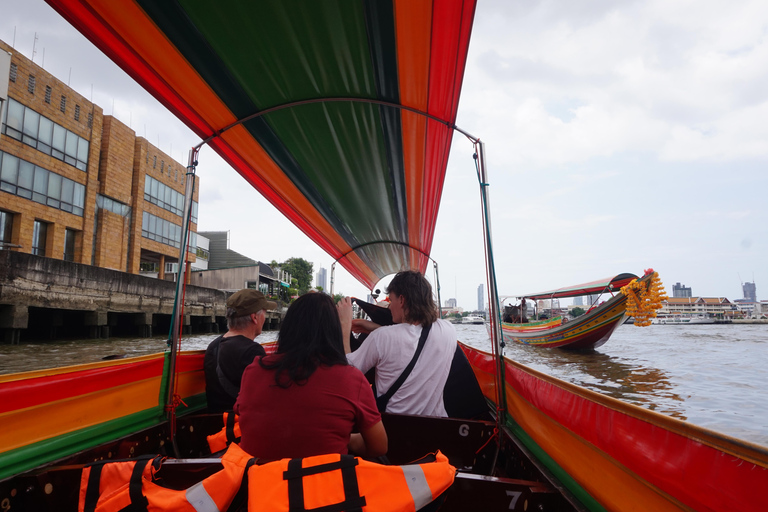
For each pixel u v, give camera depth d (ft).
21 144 58.75
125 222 81.97
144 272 94.38
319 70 8.45
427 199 14.93
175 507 3.63
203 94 8.78
